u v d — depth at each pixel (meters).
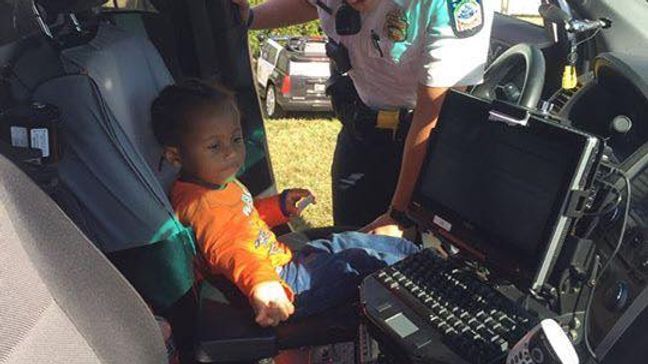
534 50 2.12
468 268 1.34
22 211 0.76
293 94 5.45
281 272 1.54
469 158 1.32
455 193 1.35
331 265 1.50
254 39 6.59
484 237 1.28
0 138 1.21
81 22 1.52
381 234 1.74
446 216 1.37
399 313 1.23
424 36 1.82
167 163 1.61
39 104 1.25
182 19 1.83
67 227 0.84
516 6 9.06
